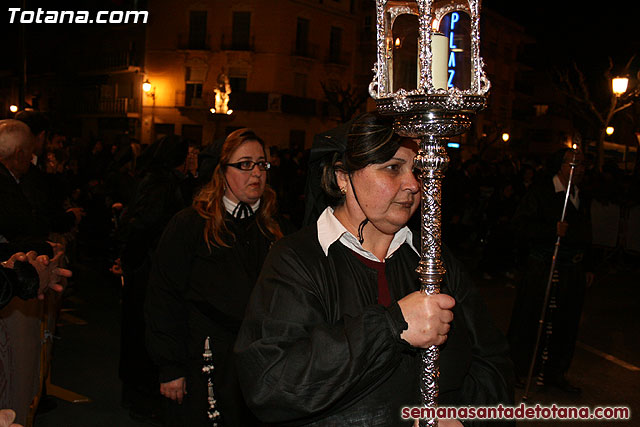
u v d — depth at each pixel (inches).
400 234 73.9
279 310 64.7
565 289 199.6
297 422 63.8
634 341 269.1
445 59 52.6
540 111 1788.9
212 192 119.8
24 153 158.7
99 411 182.7
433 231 56.8
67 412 181.2
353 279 68.6
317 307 65.4
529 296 203.6
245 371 63.5
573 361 237.9
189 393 117.0
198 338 117.0
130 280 164.6
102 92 1537.9
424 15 51.6
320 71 1434.5
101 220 413.4
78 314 290.8
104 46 1549.0
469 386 73.5
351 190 70.1
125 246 165.3
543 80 1838.1
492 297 356.2
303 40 1396.4
